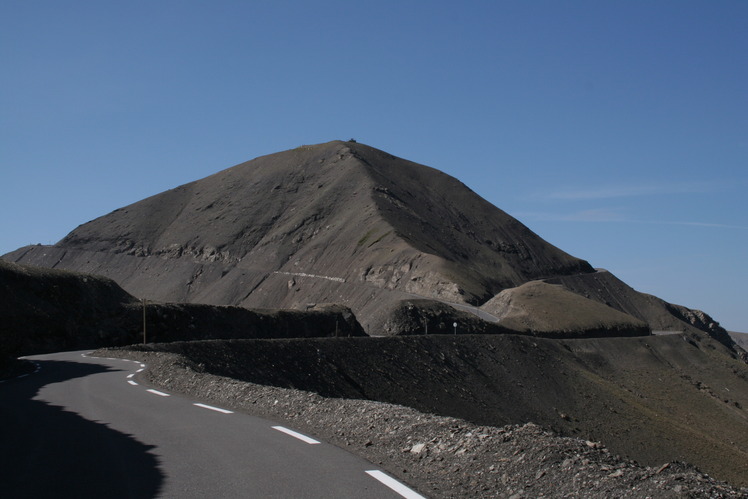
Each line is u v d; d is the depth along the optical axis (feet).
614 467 27.48
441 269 438.81
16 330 176.65
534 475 27.32
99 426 40.11
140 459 30.37
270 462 29.73
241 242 645.51
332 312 283.18
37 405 51.01
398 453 33.30
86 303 209.05
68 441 35.17
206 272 618.03
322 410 44.19
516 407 208.95
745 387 347.56
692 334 559.38
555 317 375.66
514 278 626.64
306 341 187.42
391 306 314.14
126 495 24.14
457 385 209.87
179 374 68.85
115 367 90.07
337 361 185.68
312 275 535.60
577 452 29.68
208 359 143.13
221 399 53.88
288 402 47.83
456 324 296.30
